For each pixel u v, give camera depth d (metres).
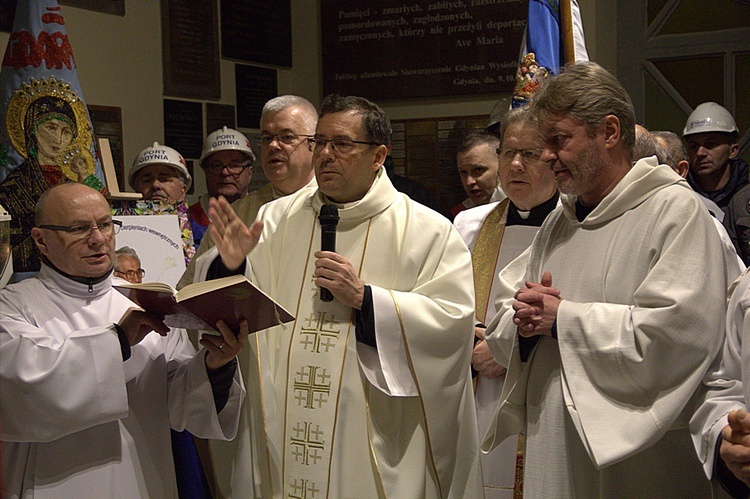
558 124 2.21
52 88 3.13
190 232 3.85
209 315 2.24
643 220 2.17
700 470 2.13
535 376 2.34
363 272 2.69
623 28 6.51
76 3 5.17
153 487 2.45
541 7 3.73
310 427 2.59
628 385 2.06
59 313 2.41
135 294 2.15
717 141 4.91
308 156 3.48
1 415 2.21
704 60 6.30
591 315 2.12
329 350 2.60
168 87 5.78
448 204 6.48
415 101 6.57
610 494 2.15
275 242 2.84
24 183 3.07
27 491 2.26
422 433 2.62
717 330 2.02
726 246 2.52
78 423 2.21
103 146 3.45
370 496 2.54
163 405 2.55
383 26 6.61
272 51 6.74
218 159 4.61
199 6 6.03
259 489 2.65
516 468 3.05
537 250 2.48
